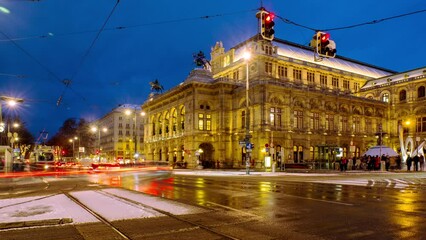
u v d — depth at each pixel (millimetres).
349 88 83125
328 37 19469
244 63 69875
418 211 11516
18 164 79312
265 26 17078
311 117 65375
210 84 67375
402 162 50844
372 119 76000
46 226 9484
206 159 69250
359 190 18844
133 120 129500
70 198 15469
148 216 10812
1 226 9391
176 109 74562
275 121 60375
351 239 7957
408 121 72750
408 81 75500
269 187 21062
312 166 52688
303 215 10969
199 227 9289
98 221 10094
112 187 21531
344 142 69250
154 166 54156
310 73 75000
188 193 17703
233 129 66500
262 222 9914
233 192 18016
